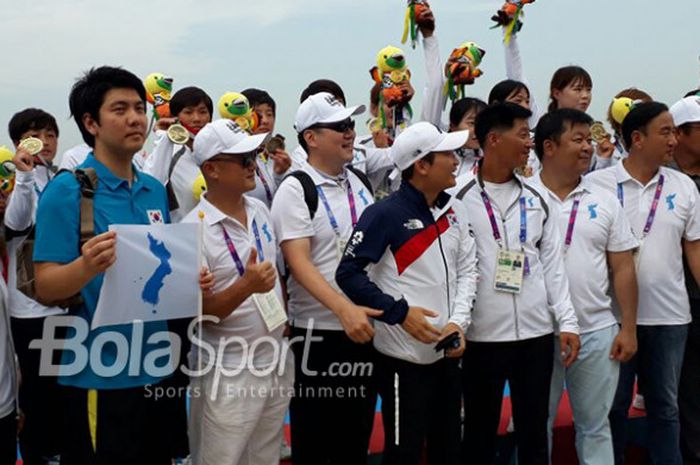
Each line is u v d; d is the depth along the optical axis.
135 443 2.71
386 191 4.39
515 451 4.16
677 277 3.91
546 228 3.51
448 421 3.16
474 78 5.16
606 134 4.70
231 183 3.02
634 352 3.68
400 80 4.91
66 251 2.55
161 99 4.90
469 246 3.27
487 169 3.46
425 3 5.05
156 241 2.64
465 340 3.38
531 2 5.39
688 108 4.16
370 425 3.53
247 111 4.28
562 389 3.74
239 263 3.03
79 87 2.72
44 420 3.93
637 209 3.95
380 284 3.12
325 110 3.42
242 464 3.22
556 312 3.45
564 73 5.17
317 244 3.39
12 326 3.91
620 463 4.21
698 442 4.19
